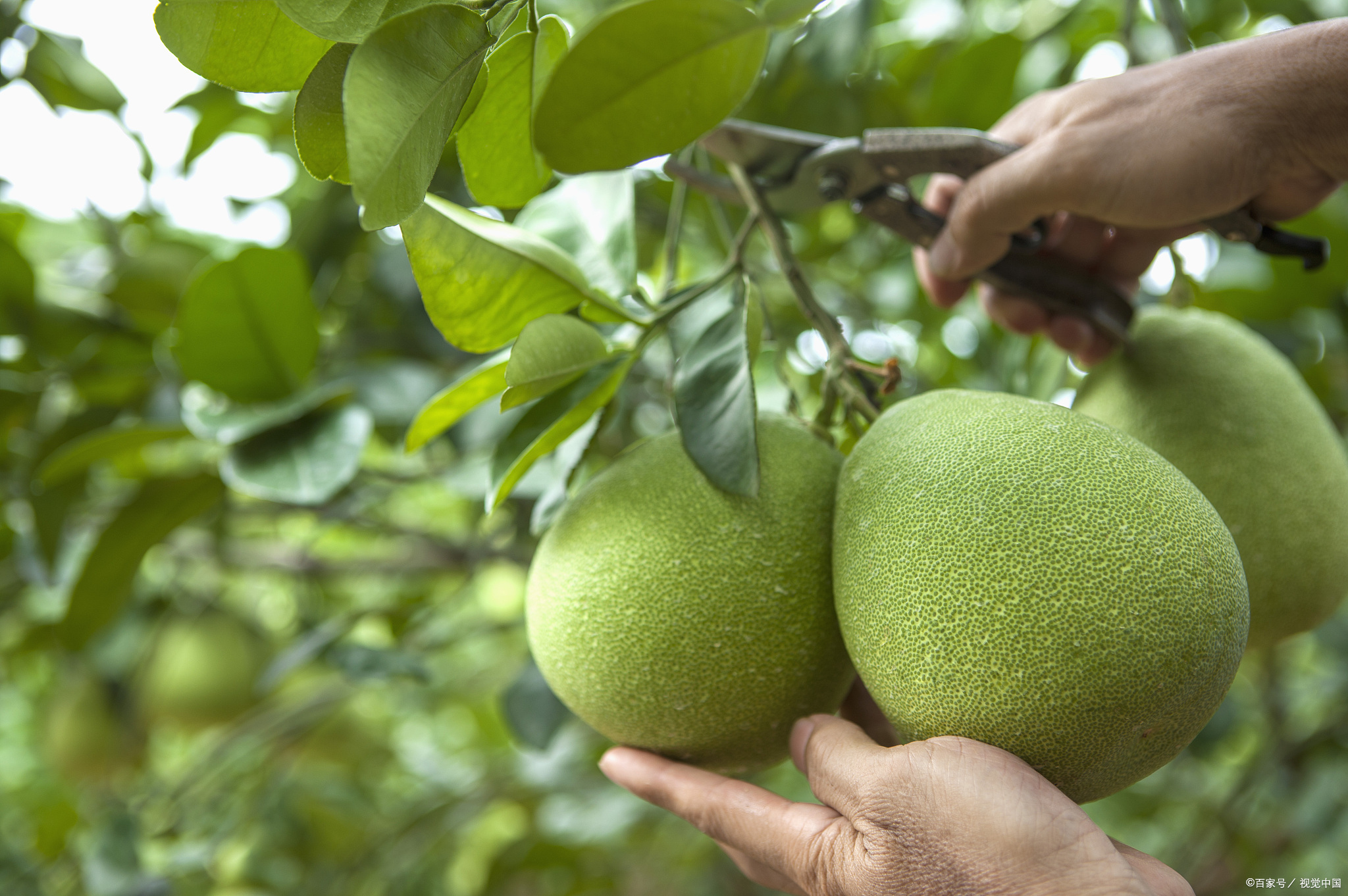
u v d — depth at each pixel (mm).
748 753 552
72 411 826
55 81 846
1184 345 596
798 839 515
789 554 523
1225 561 478
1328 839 1135
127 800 1148
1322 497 564
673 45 453
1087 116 565
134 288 820
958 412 510
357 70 421
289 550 1054
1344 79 537
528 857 1081
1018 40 827
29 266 783
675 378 541
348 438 670
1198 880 1198
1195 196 561
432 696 1352
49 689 1385
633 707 531
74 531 885
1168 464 496
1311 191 577
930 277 703
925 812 475
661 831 1192
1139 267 661
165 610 1094
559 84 453
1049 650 462
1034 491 474
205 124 878
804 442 551
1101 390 608
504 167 508
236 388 704
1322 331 892
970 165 588
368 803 1276
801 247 994
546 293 536
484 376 551
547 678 553
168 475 737
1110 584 462
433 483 969
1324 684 1164
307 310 692
